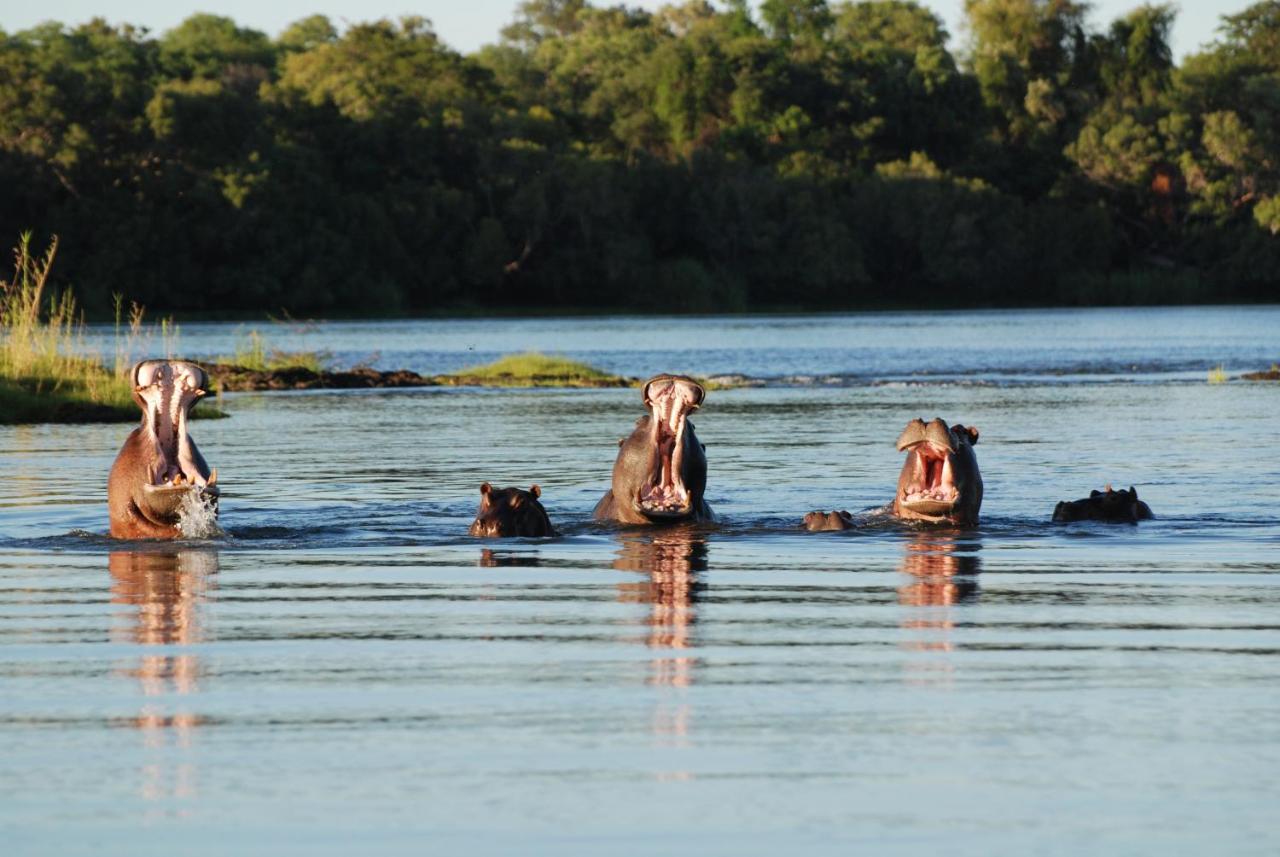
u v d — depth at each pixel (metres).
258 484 51.28
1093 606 29.55
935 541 38.34
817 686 23.12
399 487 50.44
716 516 43.19
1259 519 41.94
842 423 79.25
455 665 24.61
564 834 17.02
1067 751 19.86
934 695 22.62
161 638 26.75
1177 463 57.22
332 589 31.61
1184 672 24.02
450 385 120.81
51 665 24.66
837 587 31.73
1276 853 16.45
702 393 40.28
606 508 42.50
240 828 17.23
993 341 195.75
